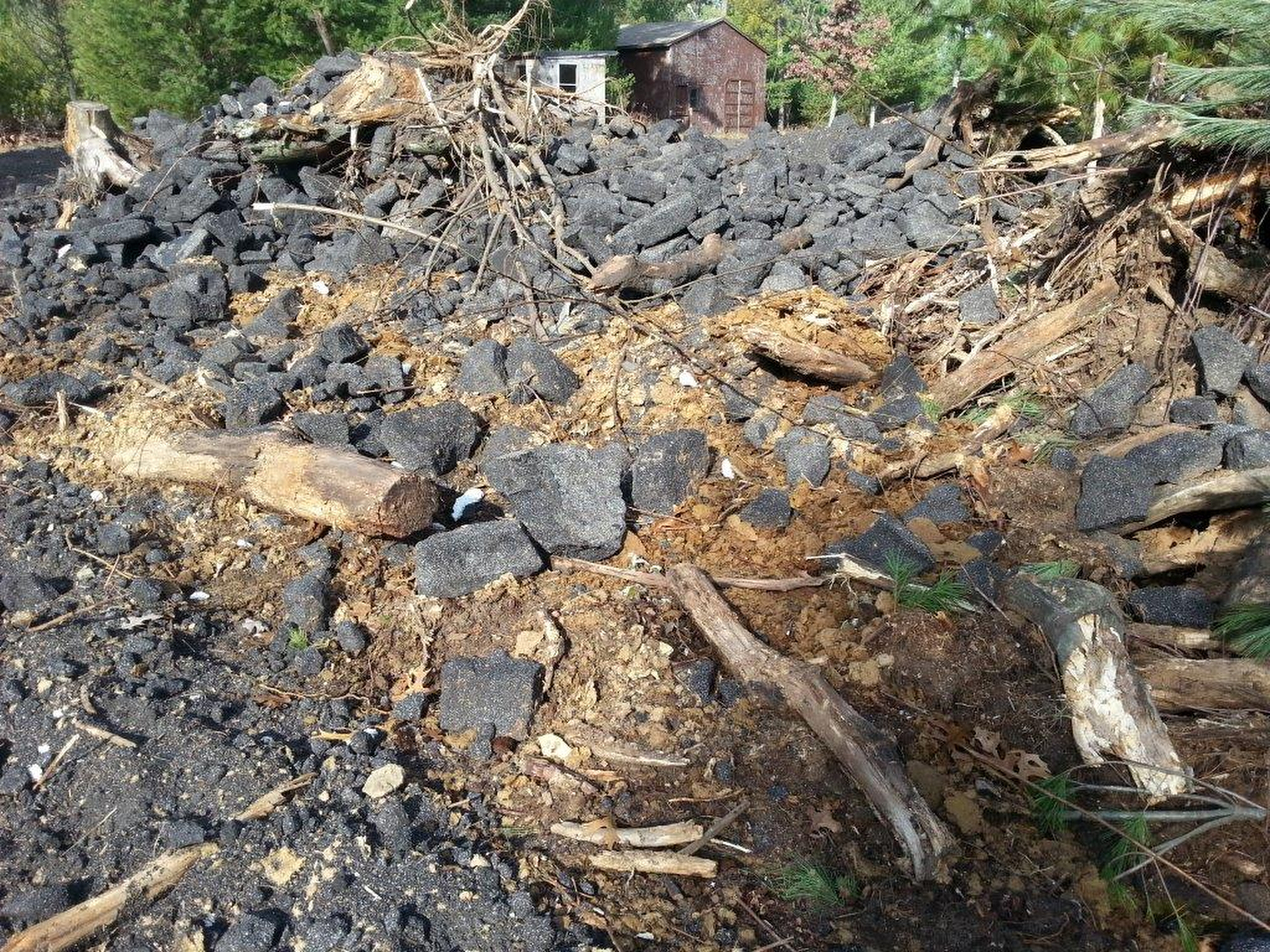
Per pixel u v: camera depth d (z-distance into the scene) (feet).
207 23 51.44
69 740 11.03
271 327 21.91
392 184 26.91
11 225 26.55
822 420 16.31
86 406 18.31
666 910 9.50
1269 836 9.68
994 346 16.90
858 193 24.30
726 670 12.14
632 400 17.89
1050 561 13.10
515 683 11.55
